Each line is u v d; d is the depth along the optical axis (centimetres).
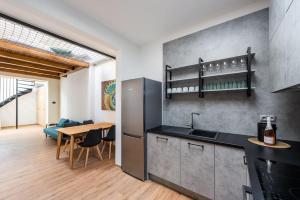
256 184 85
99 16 236
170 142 222
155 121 277
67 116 641
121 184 238
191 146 200
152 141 244
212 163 183
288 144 166
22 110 821
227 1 203
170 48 295
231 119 225
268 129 166
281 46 128
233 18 226
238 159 163
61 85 692
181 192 217
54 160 335
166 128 265
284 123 187
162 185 235
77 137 346
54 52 394
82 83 543
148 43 332
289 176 95
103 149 400
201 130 247
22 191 217
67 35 270
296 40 100
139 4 208
